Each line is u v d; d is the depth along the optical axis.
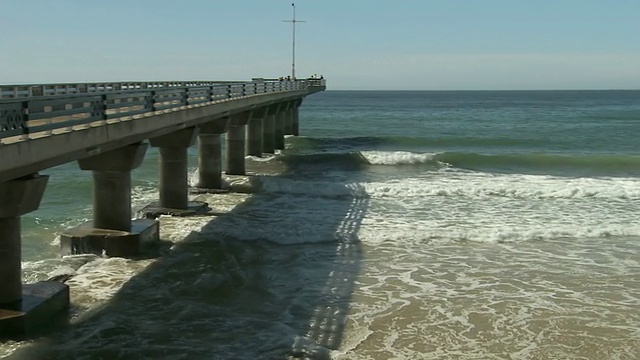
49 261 16.69
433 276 15.89
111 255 17.23
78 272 15.75
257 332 12.26
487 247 18.84
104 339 11.86
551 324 12.85
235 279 15.48
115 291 14.44
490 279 15.70
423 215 23.09
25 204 11.69
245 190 28.42
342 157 40.75
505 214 23.42
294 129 59.88
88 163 17.23
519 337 12.23
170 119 18.20
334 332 12.31
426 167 37.91
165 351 11.39
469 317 13.16
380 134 64.88
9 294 12.21
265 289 14.80
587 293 14.74
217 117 25.30
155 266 16.44
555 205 25.47
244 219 22.09
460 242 19.34
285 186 28.55
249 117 32.56
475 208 24.61
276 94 37.94
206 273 15.83
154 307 13.52
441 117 95.44
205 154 28.47
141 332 12.20
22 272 15.64
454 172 35.56
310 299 14.14
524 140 53.62
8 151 9.80
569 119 88.44
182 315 13.08
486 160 40.22
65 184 29.56
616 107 129.62
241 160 32.75
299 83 49.25
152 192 28.48
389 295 14.43
